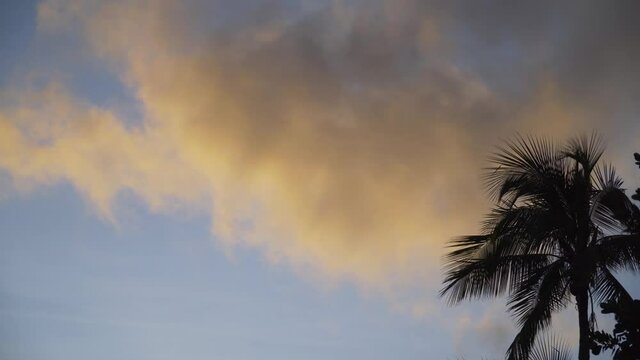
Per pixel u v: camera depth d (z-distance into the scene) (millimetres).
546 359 15070
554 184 17953
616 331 12586
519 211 17734
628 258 16578
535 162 18125
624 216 17391
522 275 17969
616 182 17906
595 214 17812
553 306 17750
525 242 17938
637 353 12250
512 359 17281
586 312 17156
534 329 17328
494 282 18109
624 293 17031
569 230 17641
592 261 16172
